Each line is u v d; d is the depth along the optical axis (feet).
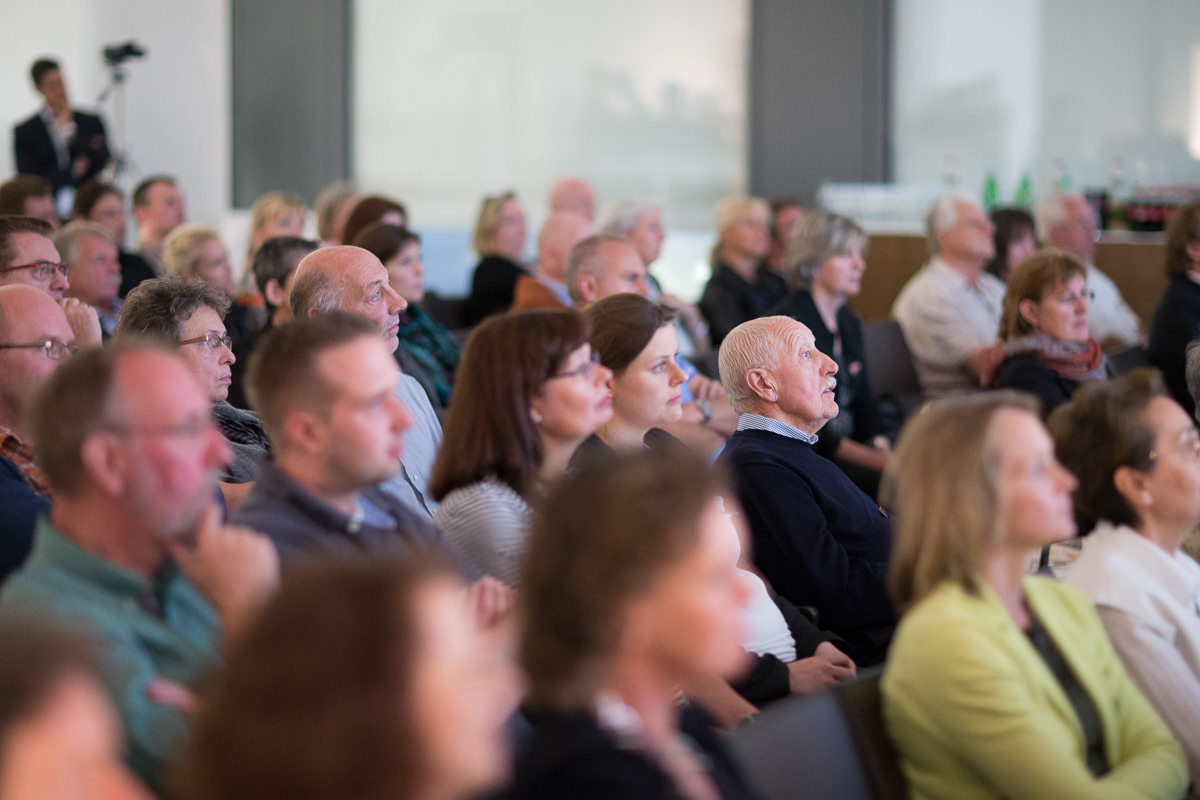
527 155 42.88
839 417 20.86
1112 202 32.01
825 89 41.91
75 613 7.01
